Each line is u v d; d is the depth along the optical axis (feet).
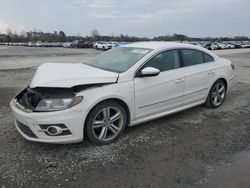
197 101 17.93
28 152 12.44
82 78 12.73
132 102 13.97
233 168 11.57
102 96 12.65
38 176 10.66
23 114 12.04
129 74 13.89
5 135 14.23
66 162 11.70
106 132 13.39
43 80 12.53
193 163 11.89
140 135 14.58
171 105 16.08
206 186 10.26
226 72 19.57
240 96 23.31
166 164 11.75
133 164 11.68
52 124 11.80
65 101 11.96
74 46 194.08
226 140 14.32
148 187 10.13
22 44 330.34
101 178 10.63
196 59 17.75
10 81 30.37
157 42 17.70
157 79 14.92
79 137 12.42
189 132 15.19
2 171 10.91
